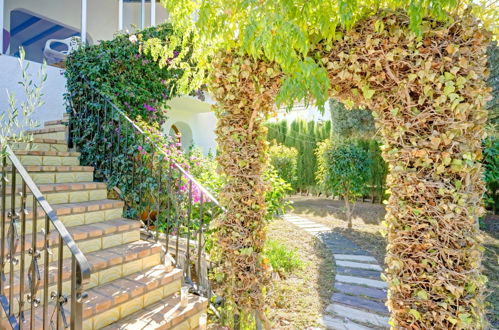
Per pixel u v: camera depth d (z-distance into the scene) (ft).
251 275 7.95
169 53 9.81
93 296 6.98
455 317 5.46
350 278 12.44
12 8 22.34
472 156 5.51
